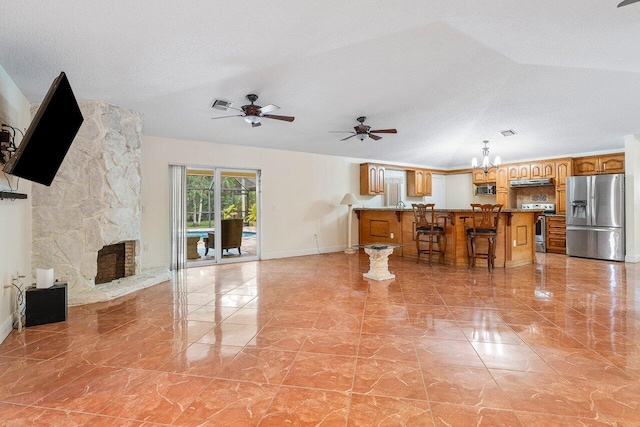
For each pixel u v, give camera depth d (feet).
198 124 16.93
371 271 15.99
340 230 25.11
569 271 17.33
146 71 10.90
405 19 9.97
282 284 14.83
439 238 19.92
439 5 9.22
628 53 11.62
